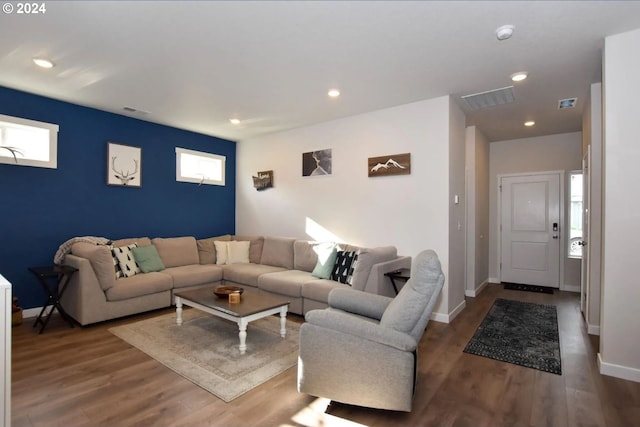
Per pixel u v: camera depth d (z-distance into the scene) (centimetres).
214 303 315
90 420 195
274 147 547
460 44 260
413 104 396
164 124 497
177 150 518
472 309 430
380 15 221
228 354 284
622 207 246
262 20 227
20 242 373
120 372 251
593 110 338
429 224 386
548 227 568
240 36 248
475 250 505
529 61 290
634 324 244
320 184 485
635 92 241
